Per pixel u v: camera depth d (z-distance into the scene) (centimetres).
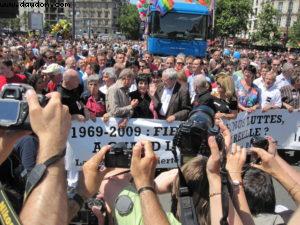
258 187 202
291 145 666
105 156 172
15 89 113
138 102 532
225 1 4997
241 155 186
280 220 202
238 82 637
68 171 504
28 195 106
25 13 7238
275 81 674
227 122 557
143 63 948
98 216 246
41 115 110
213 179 166
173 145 202
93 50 1902
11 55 1061
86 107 507
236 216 166
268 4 5466
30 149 287
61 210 107
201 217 180
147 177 155
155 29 1369
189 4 1387
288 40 5734
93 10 13338
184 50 1378
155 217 149
